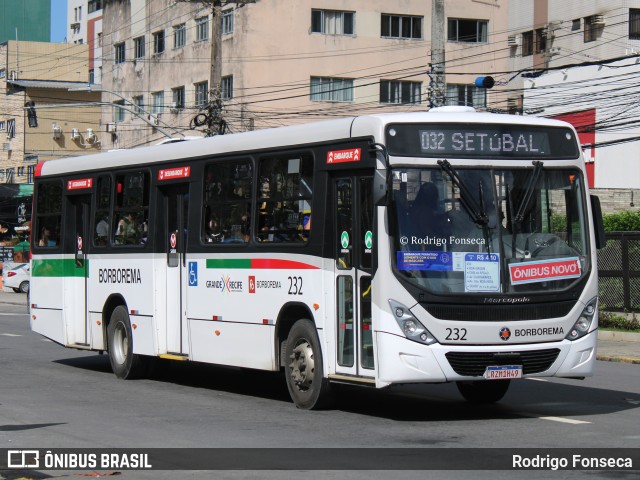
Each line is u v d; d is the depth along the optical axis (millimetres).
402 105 56312
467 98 58062
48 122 77250
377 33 55719
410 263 11297
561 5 55844
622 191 38312
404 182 11406
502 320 11398
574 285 11797
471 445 10195
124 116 65312
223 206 14391
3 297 50656
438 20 24688
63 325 18422
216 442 10562
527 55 58125
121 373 16703
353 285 11906
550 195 11922
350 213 12023
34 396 14484
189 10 58000
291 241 12969
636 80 42344
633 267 23766
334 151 12234
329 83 55000
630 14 52750
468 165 11633
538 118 12125
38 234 19438
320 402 12617
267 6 53750
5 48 80750
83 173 18078
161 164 15883
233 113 53562
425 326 11227
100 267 17438
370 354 11656
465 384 13531
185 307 15203
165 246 15828
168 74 60094
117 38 66062
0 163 79438
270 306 13297
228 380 16578
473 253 11445
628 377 16750
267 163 13523
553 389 14961
